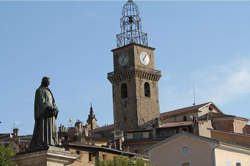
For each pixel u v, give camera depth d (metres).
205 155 68.88
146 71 154.75
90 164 82.50
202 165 68.88
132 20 158.12
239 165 70.38
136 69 152.75
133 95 152.12
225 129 131.25
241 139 90.38
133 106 151.62
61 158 30.83
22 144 98.94
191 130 122.75
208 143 68.94
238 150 71.06
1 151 50.69
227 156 69.50
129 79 153.75
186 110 143.88
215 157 68.00
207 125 122.25
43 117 31.75
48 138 31.59
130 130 142.00
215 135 93.50
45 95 32.09
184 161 70.62
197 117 132.12
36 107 31.92
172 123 134.25
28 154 30.59
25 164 30.73
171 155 72.25
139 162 60.19
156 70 157.38
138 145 125.56
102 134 152.00
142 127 149.62
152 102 154.50
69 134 119.00
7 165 44.75
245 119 134.75
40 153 30.25
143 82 154.38
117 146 111.88
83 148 82.56
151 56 158.38
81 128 130.50
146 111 152.50
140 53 155.75
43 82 32.62
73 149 81.25
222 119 132.12
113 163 59.38
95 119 196.25
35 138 31.73
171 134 124.56
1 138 115.19
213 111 145.38
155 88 156.62
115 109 155.62
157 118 135.88
